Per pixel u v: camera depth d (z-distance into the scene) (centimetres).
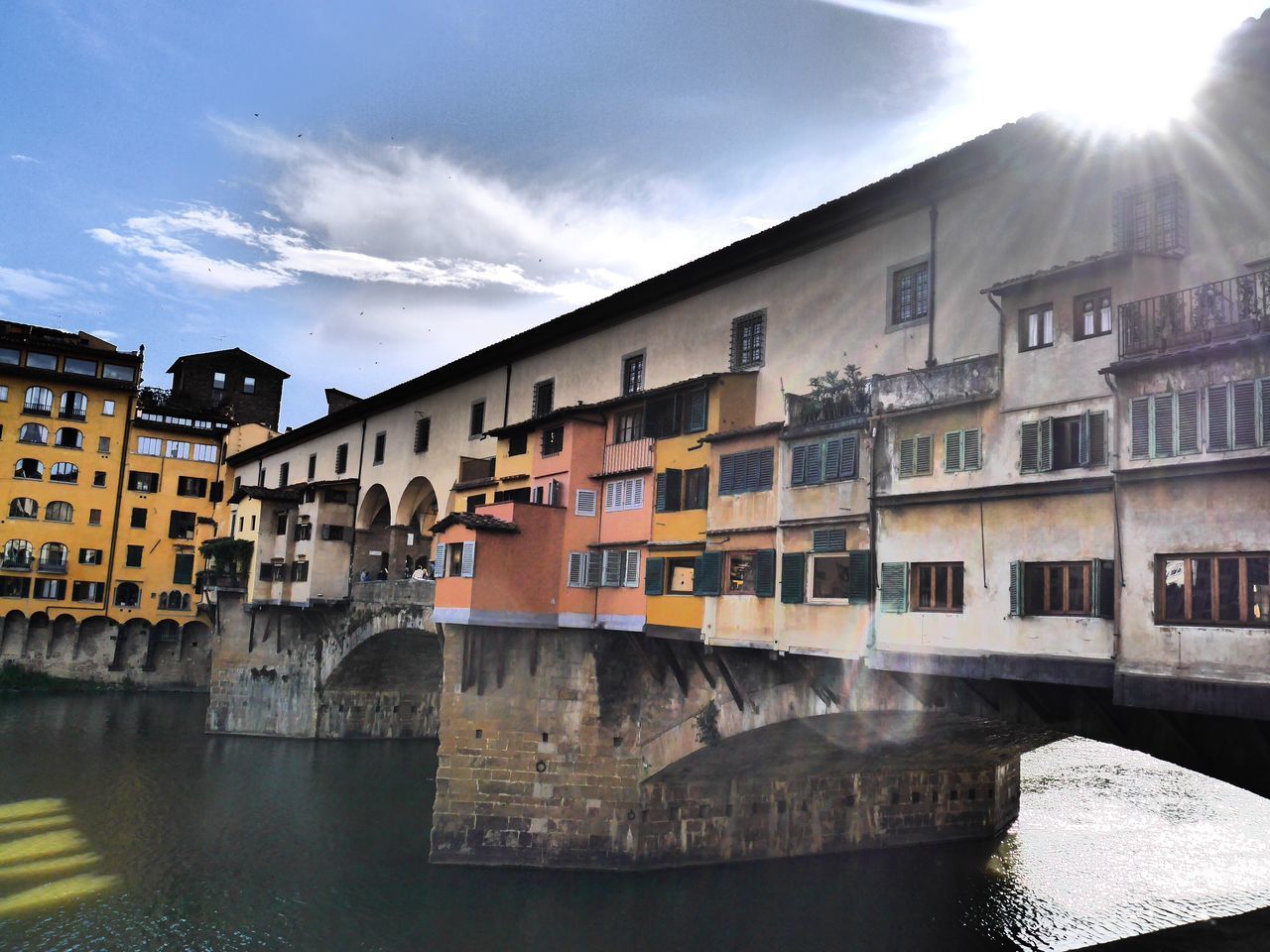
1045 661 1576
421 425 4334
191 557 7294
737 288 2673
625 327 3105
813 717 2205
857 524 1948
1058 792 4494
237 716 5259
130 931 2481
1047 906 2788
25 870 2941
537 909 2577
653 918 2544
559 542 2853
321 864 2997
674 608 2466
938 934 2545
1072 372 1598
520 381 3628
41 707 6012
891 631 1839
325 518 4819
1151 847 3472
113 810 3603
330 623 4941
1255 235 1498
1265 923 2681
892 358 2175
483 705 2844
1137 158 1688
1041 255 1864
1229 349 1359
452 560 2850
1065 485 1579
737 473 2303
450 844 2842
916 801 3372
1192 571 1394
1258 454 1323
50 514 6938
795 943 2448
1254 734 1488
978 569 1702
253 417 7988
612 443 2867
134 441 7244
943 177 2062
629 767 2798
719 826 2939
